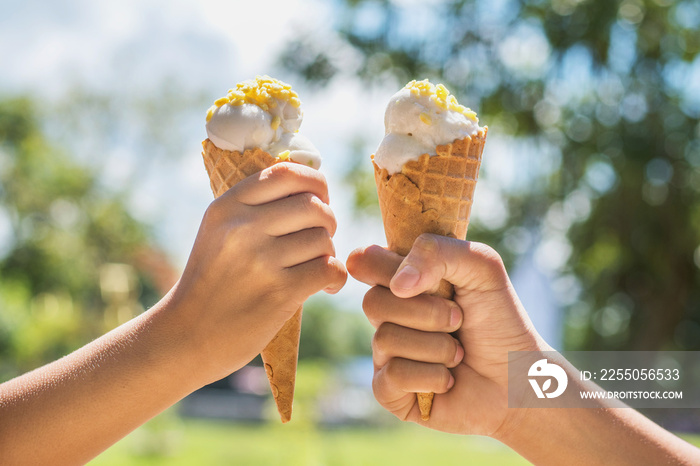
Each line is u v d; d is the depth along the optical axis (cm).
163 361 145
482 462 1173
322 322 3916
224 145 168
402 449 1357
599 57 1031
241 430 1678
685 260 1211
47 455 142
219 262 144
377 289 163
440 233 175
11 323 1947
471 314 164
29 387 146
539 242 1139
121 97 2756
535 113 1064
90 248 2997
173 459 1148
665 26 1046
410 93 175
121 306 1542
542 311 1135
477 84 1067
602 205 1140
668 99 1076
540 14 1049
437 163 171
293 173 146
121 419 146
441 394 171
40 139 2894
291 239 144
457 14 1065
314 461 1122
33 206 2938
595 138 1063
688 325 1569
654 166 1108
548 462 163
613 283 1253
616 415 160
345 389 2266
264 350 176
